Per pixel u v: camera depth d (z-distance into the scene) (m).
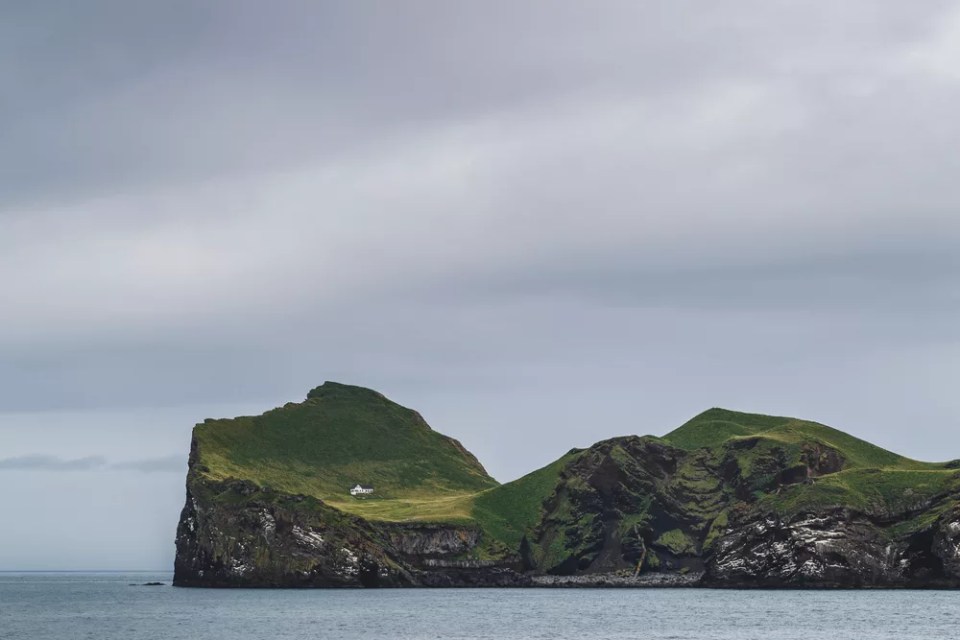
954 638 184.12
